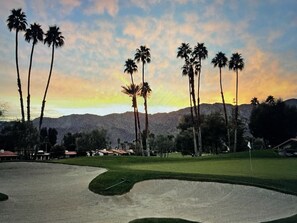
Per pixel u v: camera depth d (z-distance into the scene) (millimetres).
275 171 32156
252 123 102438
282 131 97500
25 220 18031
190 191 23688
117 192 23734
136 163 46281
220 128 108438
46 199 22453
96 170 36125
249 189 23172
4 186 27203
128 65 92250
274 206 20469
